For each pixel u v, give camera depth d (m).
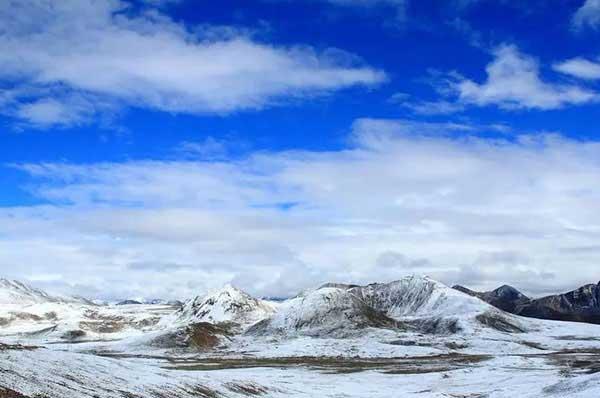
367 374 106.94
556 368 111.19
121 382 48.25
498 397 69.88
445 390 82.06
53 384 40.59
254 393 62.53
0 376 37.59
